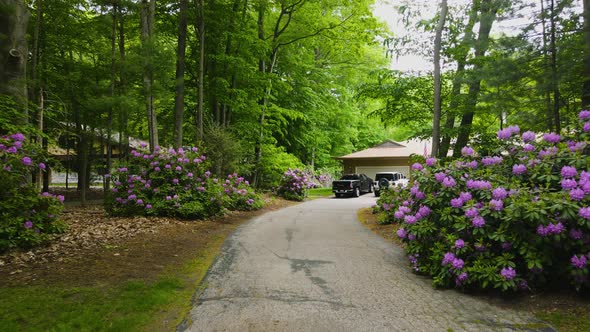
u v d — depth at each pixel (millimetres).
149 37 10539
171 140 17078
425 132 10938
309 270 5359
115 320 3471
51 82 13164
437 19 9594
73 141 16828
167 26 15109
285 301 4098
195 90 16578
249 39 15367
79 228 7547
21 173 6211
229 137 14547
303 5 18062
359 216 12086
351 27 18047
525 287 4023
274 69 21500
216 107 16359
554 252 4035
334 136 33906
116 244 6422
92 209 12445
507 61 8086
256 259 6012
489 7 8836
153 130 10914
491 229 4285
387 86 10844
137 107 10914
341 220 11000
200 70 13477
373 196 24781
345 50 20797
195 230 8445
